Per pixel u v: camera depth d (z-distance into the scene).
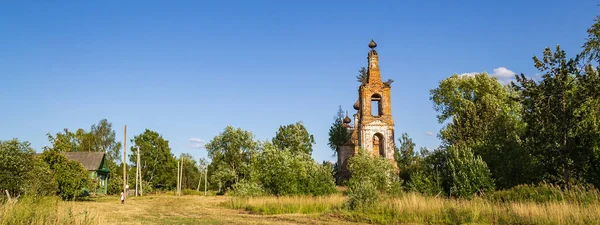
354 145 71.44
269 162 42.94
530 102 32.41
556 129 30.36
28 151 33.38
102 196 64.62
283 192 40.75
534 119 31.62
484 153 37.66
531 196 25.33
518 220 20.98
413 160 69.38
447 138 44.56
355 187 31.83
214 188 105.12
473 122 43.84
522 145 34.75
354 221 25.34
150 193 82.56
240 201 39.31
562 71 30.55
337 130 73.50
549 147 30.66
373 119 61.16
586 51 26.23
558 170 31.92
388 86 62.69
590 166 30.19
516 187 27.72
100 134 94.94
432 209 24.69
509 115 52.50
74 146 93.25
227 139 81.75
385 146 60.25
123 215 29.66
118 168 89.94
